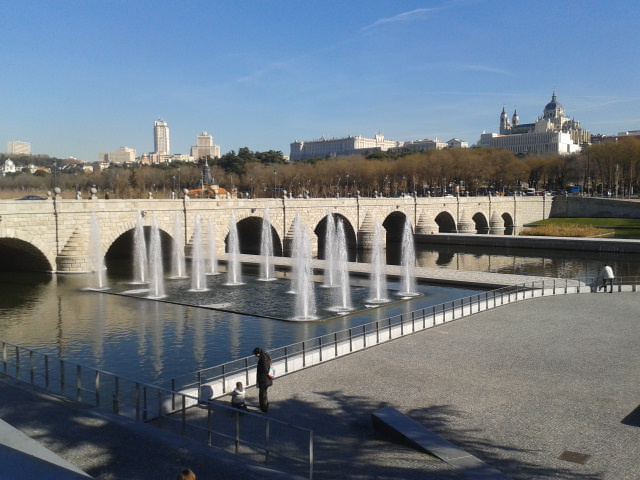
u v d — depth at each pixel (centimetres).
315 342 3844
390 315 4706
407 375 2659
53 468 1000
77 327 4388
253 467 1577
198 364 3459
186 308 5075
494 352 3061
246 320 4581
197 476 1509
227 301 5356
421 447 1794
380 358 2964
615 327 3650
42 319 4659
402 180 19725
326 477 1617
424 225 13425
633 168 18212
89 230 7100
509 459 1764
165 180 19462
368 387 2486
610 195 18550
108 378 3150
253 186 19812
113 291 5922
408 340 3353
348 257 10669
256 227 10556
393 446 1853
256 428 2016
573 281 6031
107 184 19362
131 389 2914
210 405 2030
